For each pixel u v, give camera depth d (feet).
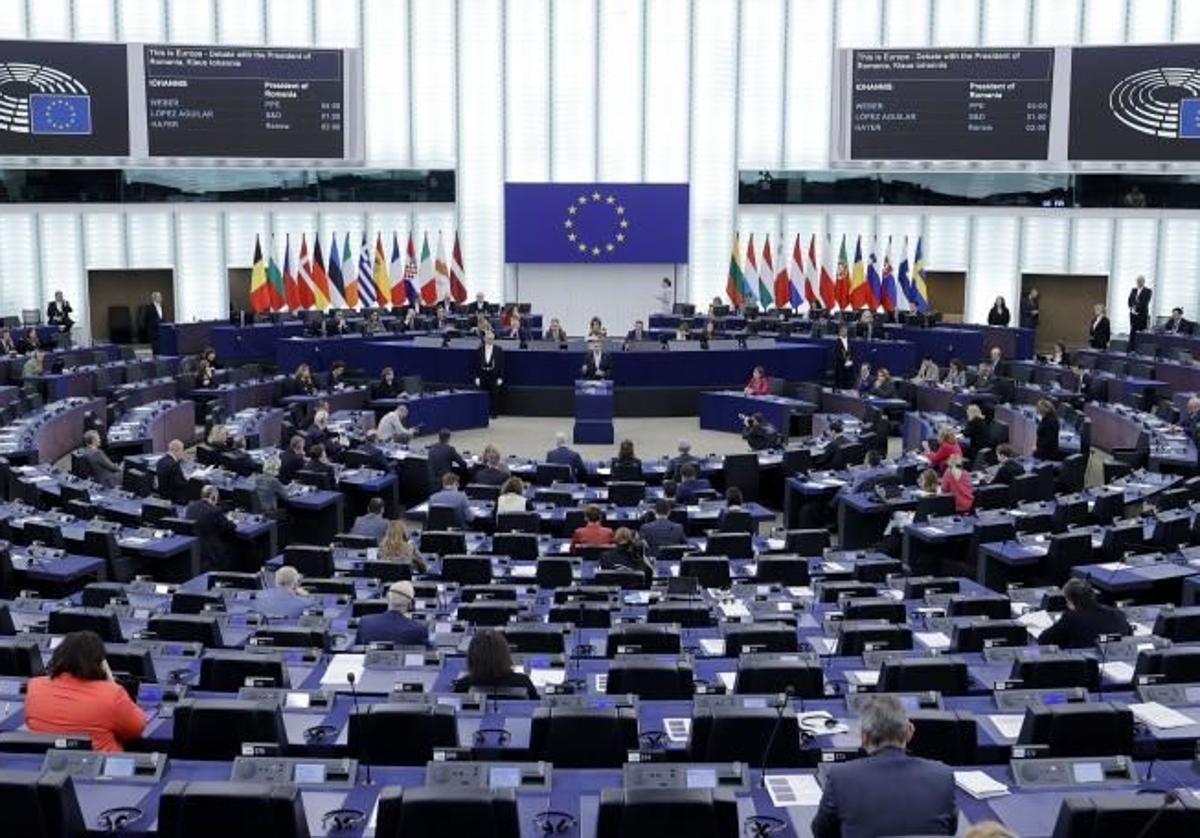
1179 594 40.93
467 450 71.61
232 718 22.57
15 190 102.42
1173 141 90.79
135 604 34.60
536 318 105.81
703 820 17.71
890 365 90.68
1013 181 106.32
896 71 94.79
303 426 73.61
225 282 114.62
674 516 51.06
